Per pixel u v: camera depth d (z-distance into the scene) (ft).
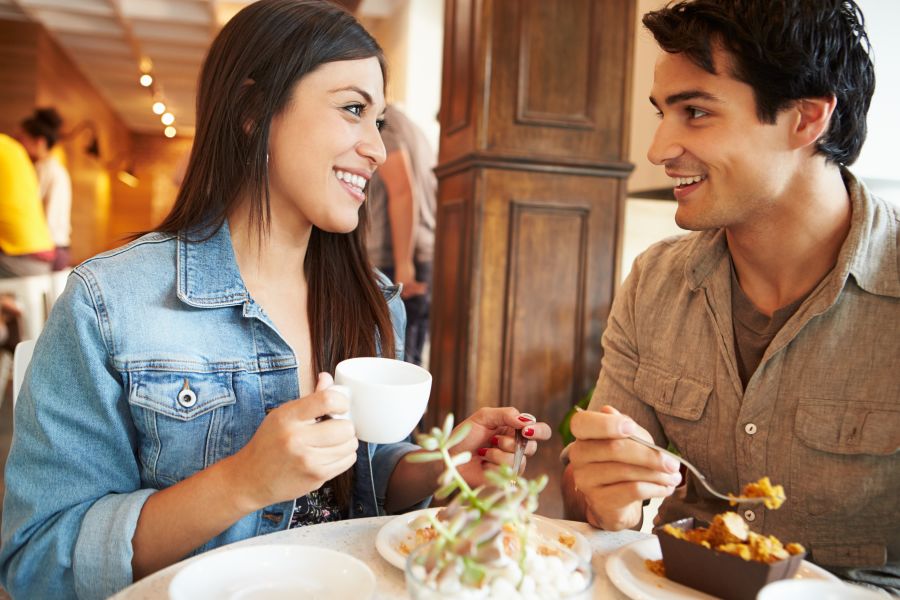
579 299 8.85
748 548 2.67
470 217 8.57
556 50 8.65
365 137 3.87
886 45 7.57
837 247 3.80
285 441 2.86
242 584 2.61
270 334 3.90
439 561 2.11
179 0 23.17
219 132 3.82
